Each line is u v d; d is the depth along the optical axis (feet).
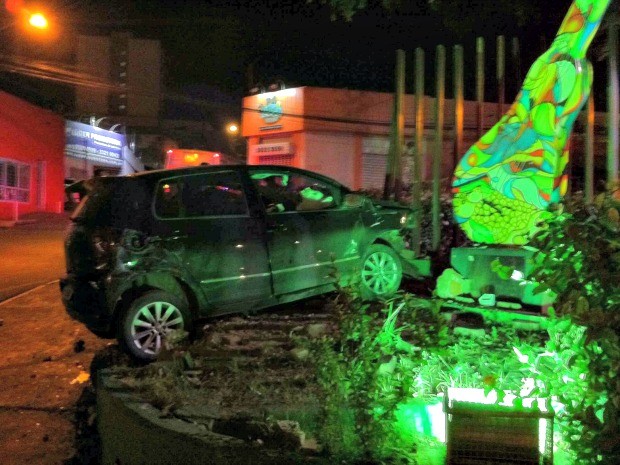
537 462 11.35
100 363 23.18
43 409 20.10
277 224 24.21
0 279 41.34
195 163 84.89
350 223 25.93
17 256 52.44
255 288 23.58
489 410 11.42
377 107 71.10
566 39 22.15
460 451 11.51
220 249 22.91
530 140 22.80
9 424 19.19
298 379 17.08
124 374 18.51
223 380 17.63
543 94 22.45
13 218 93.66
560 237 11.30
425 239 31.58
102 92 160.86
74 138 126.52
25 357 24.61
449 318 20.49
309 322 23.21
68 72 77.77
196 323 24.77
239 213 23.68
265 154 75.15
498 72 29.55
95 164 136.87
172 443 13.48
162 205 22.56
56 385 21.85
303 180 26.08
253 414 15.10
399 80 31.73
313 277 24.76
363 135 71.51
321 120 70.49
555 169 22.00
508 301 21.57
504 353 16.01
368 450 12.51
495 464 11.44
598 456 11.27
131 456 14.75
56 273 43.80
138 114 168.45
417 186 29.99
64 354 24.79
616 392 10.59
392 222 27.30
